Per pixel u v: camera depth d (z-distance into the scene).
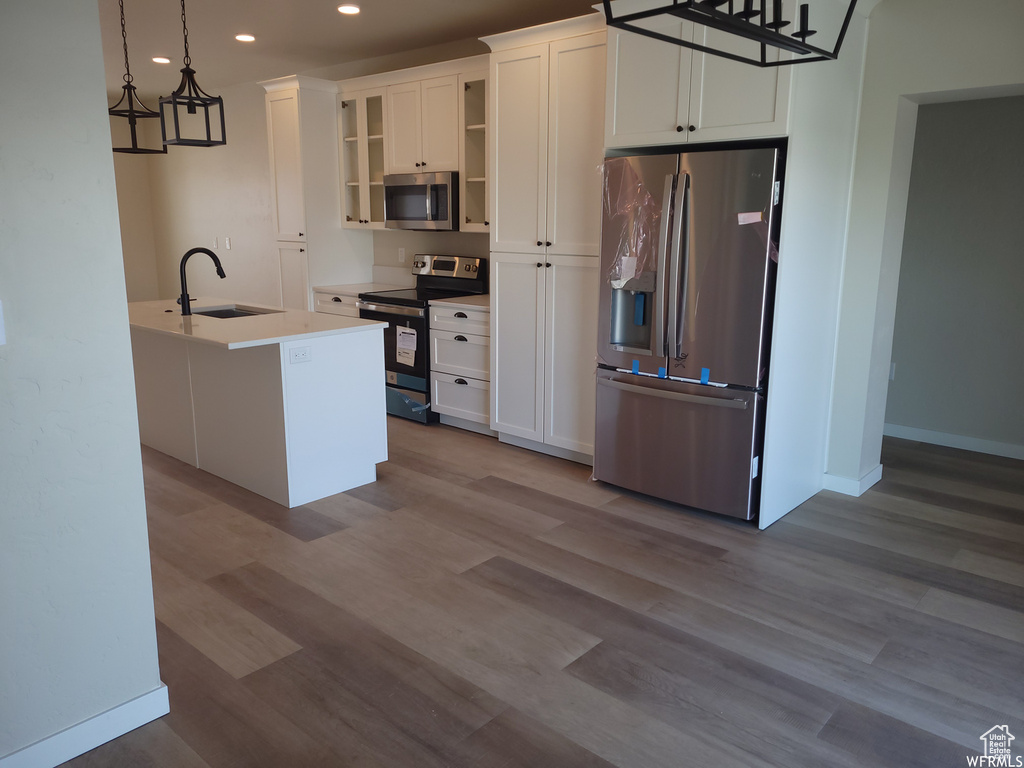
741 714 2.04
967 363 4.34
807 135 2.99
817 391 3.52
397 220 5.20
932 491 3.74
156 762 1.85
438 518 3.37
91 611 1.87
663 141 3.23
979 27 3.04
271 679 2.19
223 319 3.82
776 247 3.02
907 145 3.47
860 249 3.47
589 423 3.96
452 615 2.54
